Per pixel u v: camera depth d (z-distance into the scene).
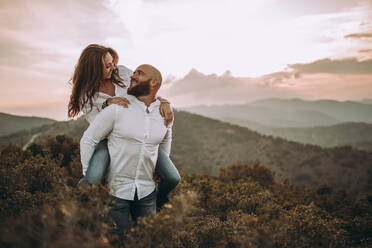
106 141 2.25
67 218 1.42
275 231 1.86
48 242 1.30
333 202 9.17
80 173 6.03
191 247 2.42
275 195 7.44
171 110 2.34
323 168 141.00
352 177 122.12
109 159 2.17
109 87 2.30
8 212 2.52
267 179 14.64
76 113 2.33
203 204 5.16
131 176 2.17
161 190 2.44
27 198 2.80
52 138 8.27
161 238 1.74
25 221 1.46
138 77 2.16
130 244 1.75
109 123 2.07
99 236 1.54
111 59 2.21
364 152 146.50
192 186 5.88
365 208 7.52
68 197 1.79
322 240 2.58
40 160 5.18
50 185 4.03
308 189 11.90
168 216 1.66
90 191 1.68
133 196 2.17
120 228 2.14
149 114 2.19
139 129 2.11
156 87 2.22
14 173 3.91
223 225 2.75
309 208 3.14
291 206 6.06
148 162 2.23
